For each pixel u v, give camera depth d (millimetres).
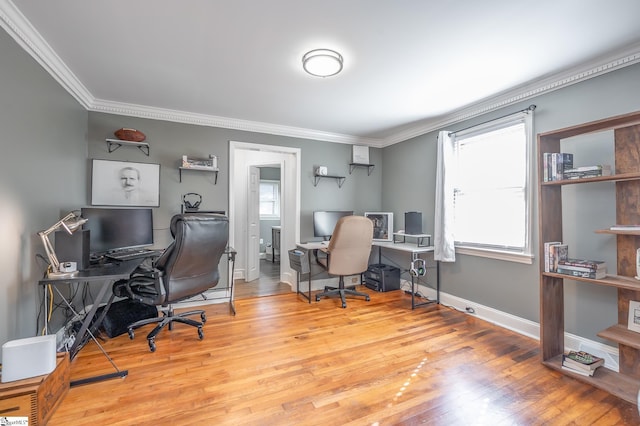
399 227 4332
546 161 2168
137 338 2572
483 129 3076
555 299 2213
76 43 1997
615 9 1627
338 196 4461
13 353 1452
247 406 1660
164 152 3393
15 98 1786
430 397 1744
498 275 2908
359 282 4523
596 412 1616
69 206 2613
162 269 2383
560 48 2029
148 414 1587
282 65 2307
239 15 1710
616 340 1793
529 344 2453
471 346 2414
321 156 4332
